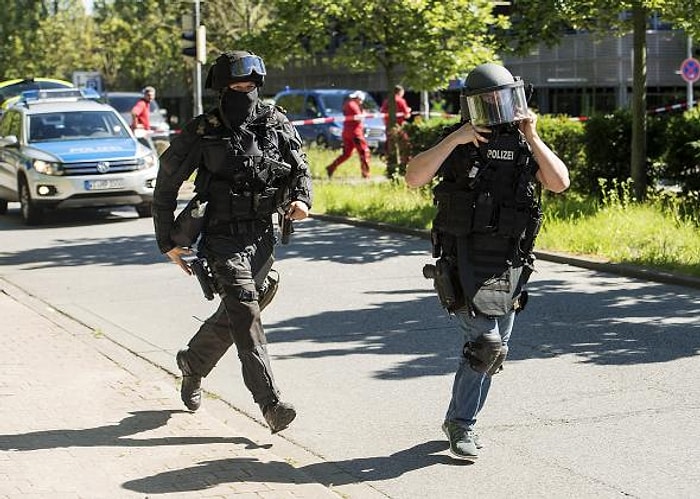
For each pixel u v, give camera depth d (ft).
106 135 155.74
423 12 161.99
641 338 72.90
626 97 300.81
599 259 101.65
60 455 48.65
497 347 46.96
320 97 276.00
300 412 58.44
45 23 448.65
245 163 49.16
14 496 43.14
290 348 73.20
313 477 48.11
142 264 111.34
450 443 49.80
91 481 45.16
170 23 371.76
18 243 130.52
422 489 46.62
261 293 50.98
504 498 45.42
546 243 109.91
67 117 156.97
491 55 167.12
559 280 95.35
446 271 46.85
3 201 161.27
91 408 56.29
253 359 49.34
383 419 56.85
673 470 48.06
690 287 90.68
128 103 280.72
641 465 48.80
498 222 46.06
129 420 54.24
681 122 127.44
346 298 89.71
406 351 71.36
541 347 70.90
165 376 65.77
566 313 81.25
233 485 44.73
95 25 453.17
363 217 140.15
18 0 450.71
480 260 46.44
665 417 55.62
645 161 131.85
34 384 60.95
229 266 49.34
